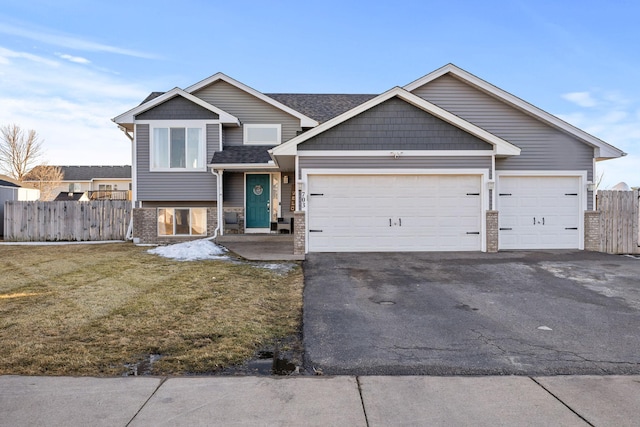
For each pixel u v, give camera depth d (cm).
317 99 1805
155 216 1494
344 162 1138
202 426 302
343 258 1055
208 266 971
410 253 1125
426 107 1121
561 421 311
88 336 488
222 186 1504
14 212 1620
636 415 320
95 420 309
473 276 859
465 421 310
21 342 464
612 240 1229
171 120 1482
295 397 348
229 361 427
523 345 479
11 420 306
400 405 335
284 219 1573
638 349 466
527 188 1254
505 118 1291
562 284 794
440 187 1155
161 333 504
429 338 505
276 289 757
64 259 1102
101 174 4034
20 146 4000
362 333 524
